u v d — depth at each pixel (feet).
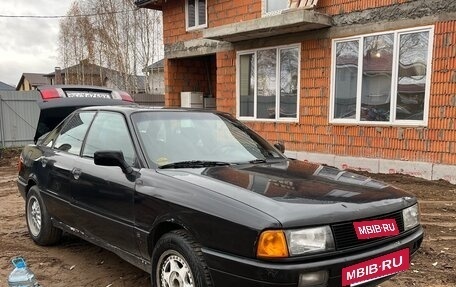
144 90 136.98
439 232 17.07
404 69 27.43
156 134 12.36
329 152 32.19
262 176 10.55
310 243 8.16
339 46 31.19
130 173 11.37
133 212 10.93
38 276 13.25
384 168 28.53
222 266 8.52
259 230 8.04
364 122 29.76
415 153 27.04
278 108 36.14
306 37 33.24
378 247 9.12
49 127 21.36
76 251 15.57
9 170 38.09
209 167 11.41
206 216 8.93
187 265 9.22
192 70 50.90
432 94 25.96
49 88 22.49
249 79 38.96
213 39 38.34
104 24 121.70
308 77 33.35
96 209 12.45
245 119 39.32
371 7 28.89
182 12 46.26
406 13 26.96
